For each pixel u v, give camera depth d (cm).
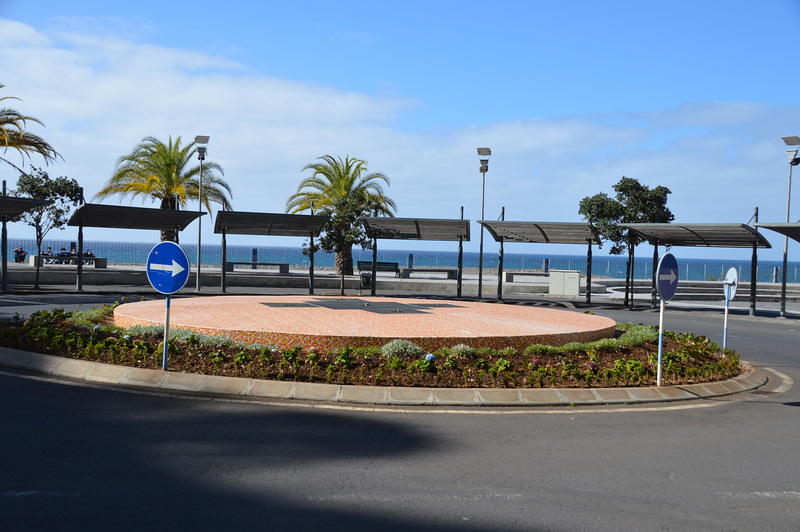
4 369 951
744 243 2562
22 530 423
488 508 491
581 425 768
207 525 442
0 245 2452
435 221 2612
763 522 482
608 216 2656
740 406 918
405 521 461
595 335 1312
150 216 2542
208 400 819
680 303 3123
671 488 551
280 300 1870
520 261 15550
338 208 2745
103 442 622
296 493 509
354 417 766
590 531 454
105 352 1016
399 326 1291
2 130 2275
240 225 2698
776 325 2200
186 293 2580
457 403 857
